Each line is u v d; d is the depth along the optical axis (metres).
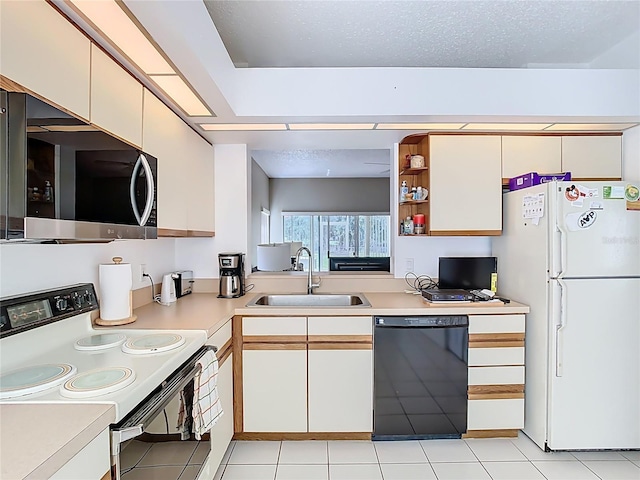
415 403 2.45
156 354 1.50
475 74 2.36
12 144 1.01
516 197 2.68
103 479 1.02
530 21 2.12
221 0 1.91
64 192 1.17
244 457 2.32
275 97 2.34
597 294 2.29
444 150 2.81
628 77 2.38
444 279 2.95
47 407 1.05
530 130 2.73
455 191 2.81
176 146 2.29
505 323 2.48
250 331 2.46
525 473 2.16
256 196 6.14
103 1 1.21
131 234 1.56
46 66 1.18
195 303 2.63
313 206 7.77
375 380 2.45
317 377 2.47
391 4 1.96
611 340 2.30
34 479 0.76
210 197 2.99
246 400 2.47
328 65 2.63
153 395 1.29
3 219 0.98
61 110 1.17
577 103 2.37
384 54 2.48
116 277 1.94
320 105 2.34
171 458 1.40
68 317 1.61
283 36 2.25
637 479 2.11
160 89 1.94
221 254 2.88
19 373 1.26
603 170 2.82
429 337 2.45
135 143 1.77
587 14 2.05
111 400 1.09
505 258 2.83
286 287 3.12
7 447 0.85
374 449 2.41
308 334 2.46
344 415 2.47
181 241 3.13
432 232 2.82
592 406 2.30
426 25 2.15
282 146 3.17
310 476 2.13
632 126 2.64
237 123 2.51
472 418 2.48
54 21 1.21
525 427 2.55
